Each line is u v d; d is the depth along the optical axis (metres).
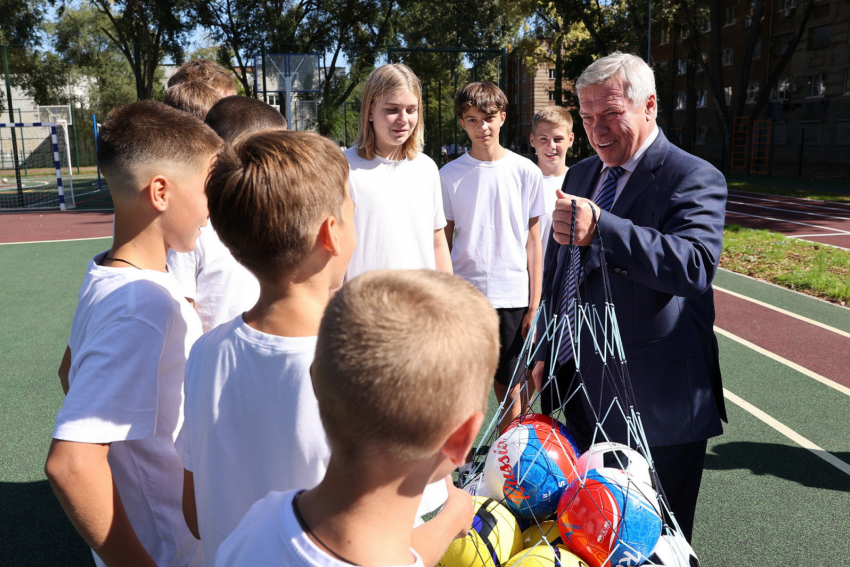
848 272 8.40
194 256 2.06
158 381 1.40
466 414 0.86
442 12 46.16
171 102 2.80
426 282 0.91
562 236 1.88
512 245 3.57
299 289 1.28
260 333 1.27
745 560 2.66
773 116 32.97
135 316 1.35
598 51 34.50
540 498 1.78
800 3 30.16
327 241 1.28
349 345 0.84
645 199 2.18
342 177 1.32
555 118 4.17
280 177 1.22
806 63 31.39
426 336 0.83
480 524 1.72
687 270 1.88
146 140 1.43
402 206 2.88
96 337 1.32
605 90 2.15
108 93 53.41
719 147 37.09
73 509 1.23
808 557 2.68
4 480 3.31
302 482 1.27
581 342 2.26
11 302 7.18
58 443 1.23
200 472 1.32
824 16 29.95
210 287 2.11
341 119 33.38
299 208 1.22
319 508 0.90
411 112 2.79
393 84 2.73
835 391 4.54
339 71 33.09
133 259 1.49
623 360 1.85
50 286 8.03
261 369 1.26
